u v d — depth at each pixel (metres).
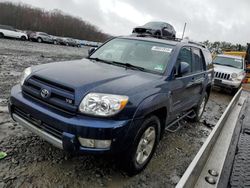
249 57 15.03
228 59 11.25
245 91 12.07
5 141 3.41
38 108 2.72
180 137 4.61
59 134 2.60
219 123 3.84
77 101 2.56
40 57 14.75
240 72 10.09
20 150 3.23
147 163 3.25
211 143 3.22
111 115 2.54
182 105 4.17
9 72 8.52
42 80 2.86
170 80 3.46
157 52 3.81
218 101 8.93
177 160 3.68
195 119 5.51
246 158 3.66
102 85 2.71
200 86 4.98
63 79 2.75
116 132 2.52
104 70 3.24
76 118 2.53
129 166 2.88
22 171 2.81
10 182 2.61
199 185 2.61
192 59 4.50
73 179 2.82
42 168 2.93
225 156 3.38
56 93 2.68
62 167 3.01
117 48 4.13
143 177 3.08
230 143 3.99
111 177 2.96
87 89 2.62
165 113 3.35
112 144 2.55
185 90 4.07
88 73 2.99
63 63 3.47
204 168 2.98
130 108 2.63
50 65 3.29
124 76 3.10
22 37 30.42
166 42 4.02
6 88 6.25
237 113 6.34
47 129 2.71
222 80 10.02
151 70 3.54
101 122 2.51
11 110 3.10
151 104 2.86
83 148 2.52
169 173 3.28
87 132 2.47
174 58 3.67
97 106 2.53
